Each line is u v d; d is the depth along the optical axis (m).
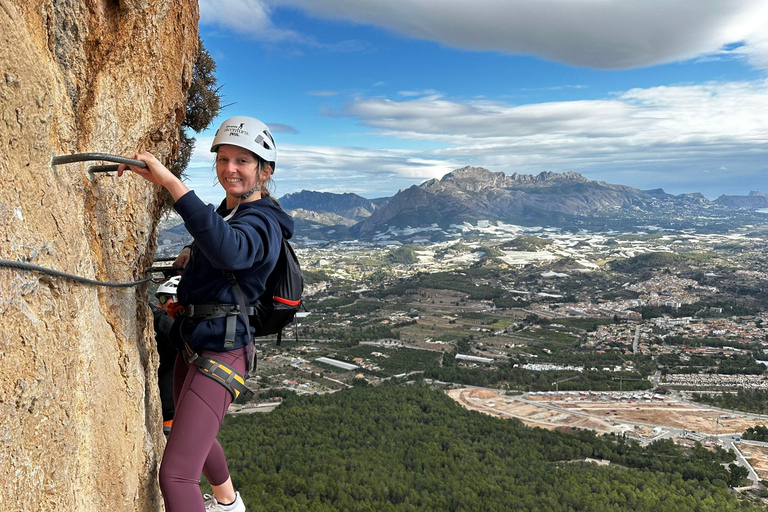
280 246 3.06
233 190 3.11
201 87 9.59
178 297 3.06
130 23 2.89
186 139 9.97
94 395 2.62
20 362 1.97
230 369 2.90
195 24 3.63
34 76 2.02
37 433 2.08
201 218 2.47
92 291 2.63
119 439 2.90
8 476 1.90
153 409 3.68
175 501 2.67
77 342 2.42
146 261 3.52
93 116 2.71
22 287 1.99
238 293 2.88
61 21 2.45
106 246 2.88
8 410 1.89
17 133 1.95
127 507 2.99
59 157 2.25
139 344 3.40
